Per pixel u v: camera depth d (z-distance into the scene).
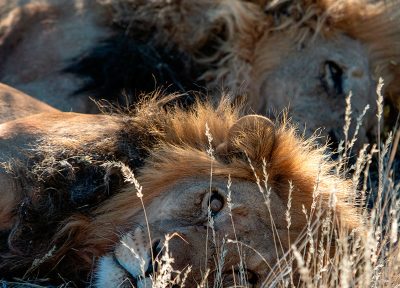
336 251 11.40
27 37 17.34
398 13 18.62
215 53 17.42
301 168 12.68
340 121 17.16
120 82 16.80
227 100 14.54
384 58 18.61
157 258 10.58
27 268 12.56
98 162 12.83
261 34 17.52
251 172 12.27
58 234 12.52
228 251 11.36
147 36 17.25
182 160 12.52
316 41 17.58
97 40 17.20
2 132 12.55
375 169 17.75
